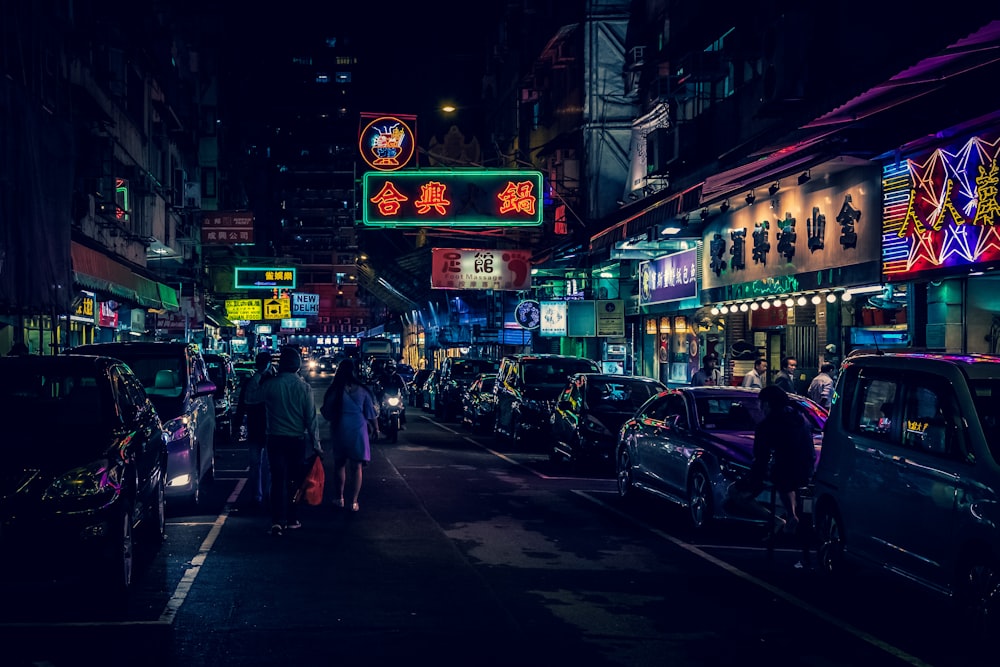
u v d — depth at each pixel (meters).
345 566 8.73
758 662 6.02
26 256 14.40
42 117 15.29
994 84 11.49
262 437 12.21
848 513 8.09
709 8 21.84
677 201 19.00
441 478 15.78
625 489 13.51
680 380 27.31
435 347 61.41
